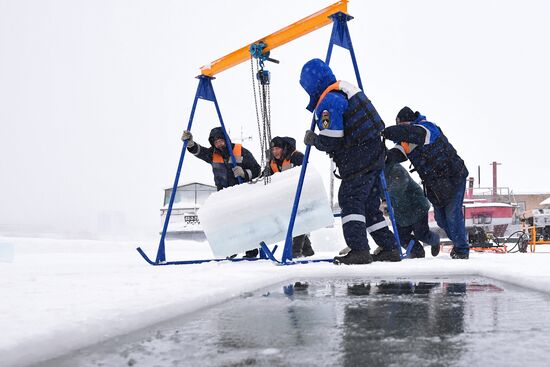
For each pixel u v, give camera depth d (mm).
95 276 3098
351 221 4055
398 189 5508
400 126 4848
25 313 1632
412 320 1695
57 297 2039
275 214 4492
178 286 2418
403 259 4918
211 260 5000
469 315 1784
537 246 11031
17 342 1234
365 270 3434
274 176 4668
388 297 2281
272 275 3000
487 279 3156
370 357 1228
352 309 1940
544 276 2701
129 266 4359
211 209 4586
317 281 3123
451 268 3486
